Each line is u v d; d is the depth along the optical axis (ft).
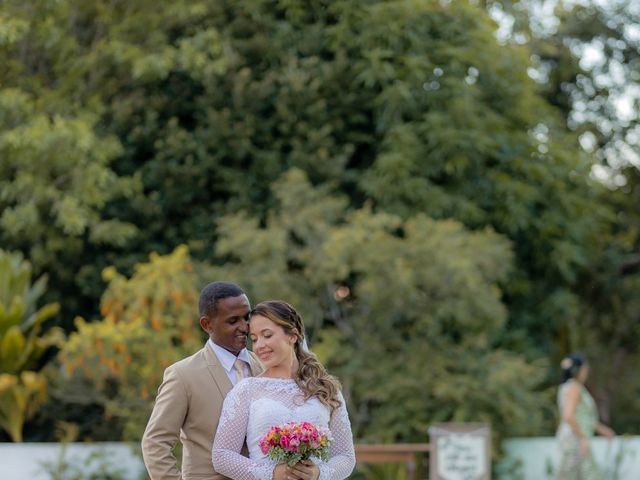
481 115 54.95
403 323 48.75
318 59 55.88
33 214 50.03
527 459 44.86
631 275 65.46
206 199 55.83
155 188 55.72
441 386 44.60
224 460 17.28
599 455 43.29
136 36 55.36
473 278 45.62
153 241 55.57
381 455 40.01
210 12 56.34
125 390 44.04
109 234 51.80
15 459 42.50
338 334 46.65
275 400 17.52
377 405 48.26
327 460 17.38
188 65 53.01
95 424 51.72
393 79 54.44
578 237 56.03
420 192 52.24
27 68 55.57
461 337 48.96
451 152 52.95
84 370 44.19
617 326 65.77
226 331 18.21
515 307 57.21
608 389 65.92
